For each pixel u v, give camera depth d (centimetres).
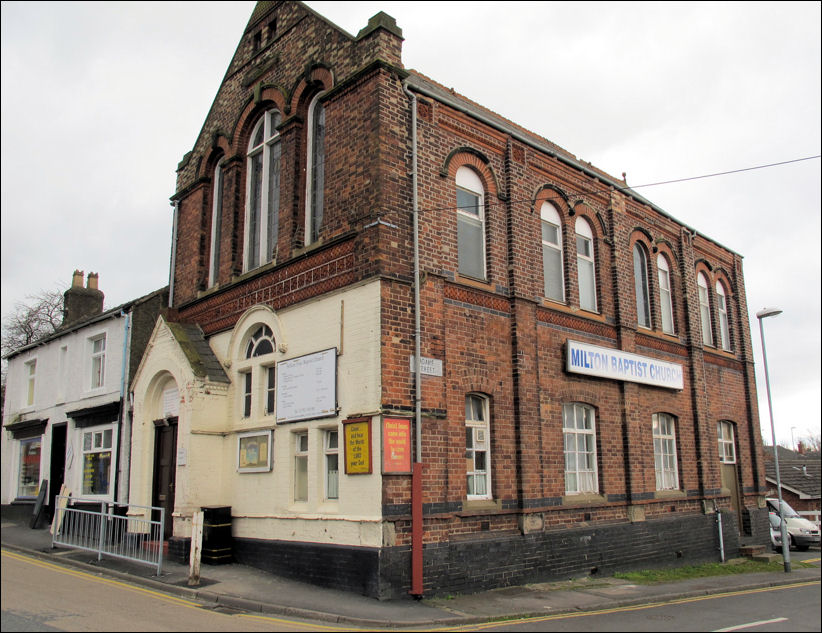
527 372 1441
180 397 1496
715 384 2141
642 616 1056
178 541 1398
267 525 1339
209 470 1455
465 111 1427
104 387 1947
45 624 870
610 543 1544
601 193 1803
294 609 1016
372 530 1123
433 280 1290
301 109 1491
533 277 1526
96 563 1376
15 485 2380
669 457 1861
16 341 3622
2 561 1438
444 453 1236
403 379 1198
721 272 2317
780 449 5697
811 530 2308
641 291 1927
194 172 1816
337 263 1296
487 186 1477
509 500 1355
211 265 1717
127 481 1791
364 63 1326
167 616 959
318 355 1288
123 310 1919
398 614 1007
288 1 1587
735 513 2031
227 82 1762
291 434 1335
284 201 1467
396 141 1287
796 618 1029
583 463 1582
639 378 1728
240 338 1510
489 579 1262
